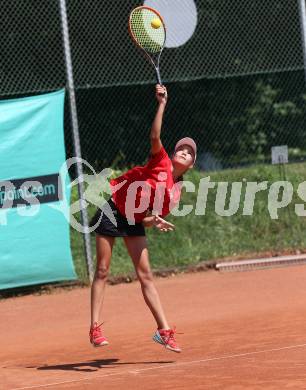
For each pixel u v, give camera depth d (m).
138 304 21.27
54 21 31.30
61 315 20.48
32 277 23.00
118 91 34.69
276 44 34.69
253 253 26.33
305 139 40.47
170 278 24.70
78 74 32.47
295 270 24.31
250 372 11.53
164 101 13.51
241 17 34.75
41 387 11.80
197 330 16.58
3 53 30.73
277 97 40.53
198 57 34.59
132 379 11.86
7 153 22.69
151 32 14.56
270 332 15.32
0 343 17.23
